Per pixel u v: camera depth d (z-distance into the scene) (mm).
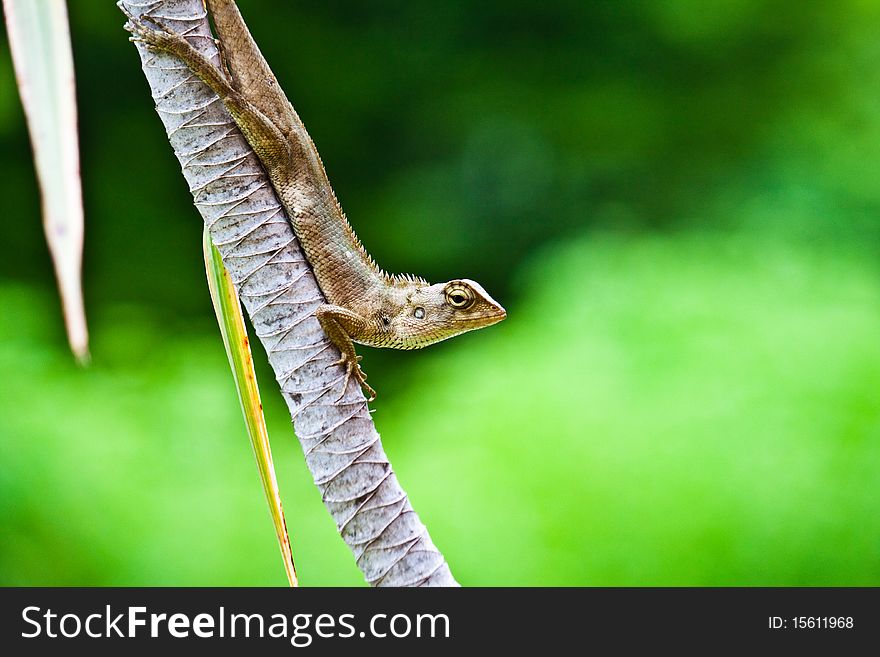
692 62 17328
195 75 4453
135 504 9031
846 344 9742
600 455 8992
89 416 9531
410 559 4312
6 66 14109
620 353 9977
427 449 9695
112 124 15594
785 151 15672
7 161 14711
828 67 16859
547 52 17234
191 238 15516
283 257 4449
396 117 17203
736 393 9336
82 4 15117
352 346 4492
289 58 16641
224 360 11180
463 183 16828
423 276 16531
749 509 8531
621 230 15953
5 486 8516
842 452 8852
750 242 12289
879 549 8438
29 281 14539
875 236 14148
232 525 9133
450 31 17078
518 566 8492
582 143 16781
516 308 12766
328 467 4355
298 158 4977
